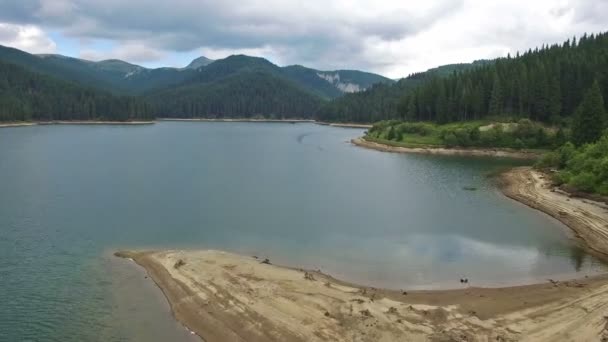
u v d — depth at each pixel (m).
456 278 44.75
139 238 55.84
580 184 76.25
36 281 42.69
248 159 129.75
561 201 73.50
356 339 32.12
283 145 176.88
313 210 71.31
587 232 59.50
